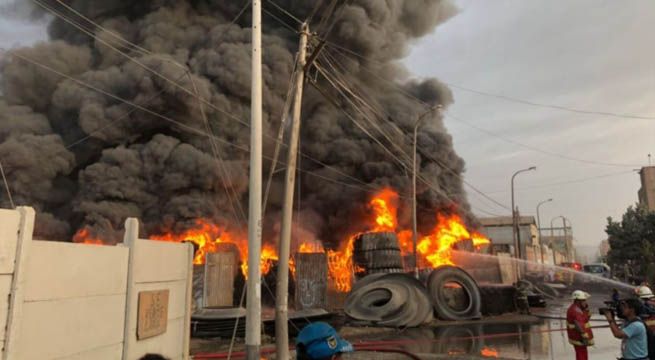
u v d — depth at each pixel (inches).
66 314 194.9
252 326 338.0
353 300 716.7
